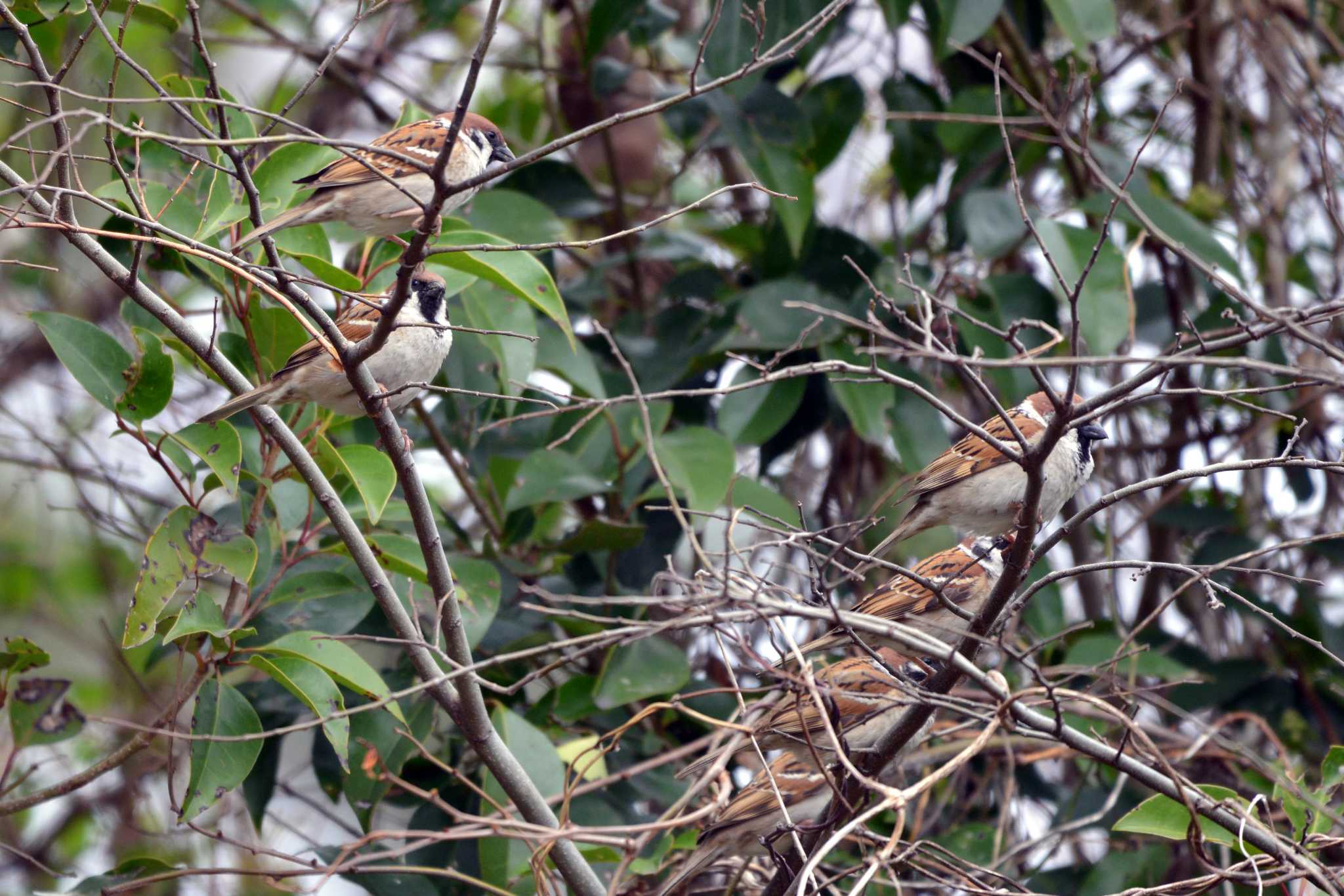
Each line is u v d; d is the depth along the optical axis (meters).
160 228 6.80
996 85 6.84
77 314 14.30
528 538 11.30
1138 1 14.33
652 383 11.84
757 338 11.34
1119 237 12.95
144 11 9.04
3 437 12.91
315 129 15.25
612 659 10.08
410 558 9.04
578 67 14.23
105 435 14.09
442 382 11.58
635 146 14.50
